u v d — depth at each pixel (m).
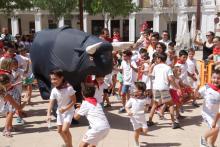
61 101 6.33
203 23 40.84
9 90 7.61
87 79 7.95
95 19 44.03
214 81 6.37
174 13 41.81
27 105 10.39
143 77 9.36
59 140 7.28
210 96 6.33
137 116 6.68
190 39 25.31
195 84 10.34
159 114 8.94
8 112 7.56
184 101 9.08
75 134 7.65
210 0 40.12
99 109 5.84
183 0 41.31
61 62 7.87
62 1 25.67
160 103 8.20
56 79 6.27
